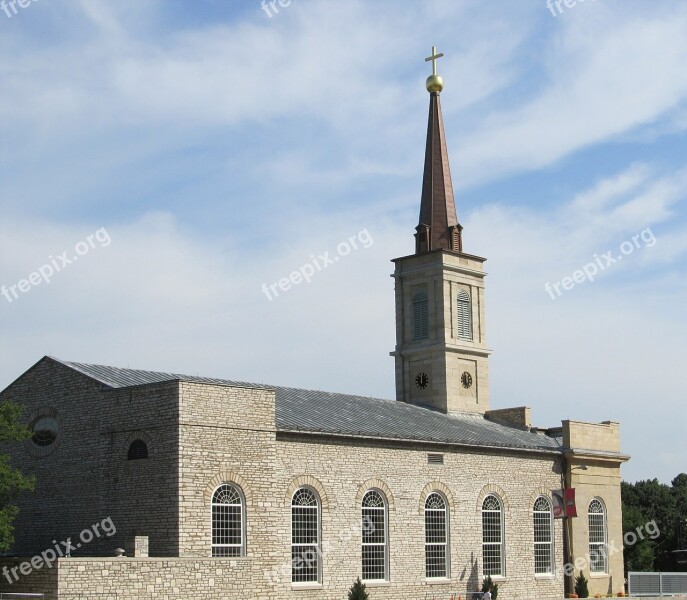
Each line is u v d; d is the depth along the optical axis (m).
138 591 41.16
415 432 57.41
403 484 55.16
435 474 57.00
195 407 45.81
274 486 48.41
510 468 61.53
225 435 46.72
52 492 49.53
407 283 73.69
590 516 66.12
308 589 49.53
